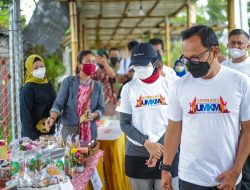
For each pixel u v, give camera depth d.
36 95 3.63
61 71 7.77
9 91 4.22
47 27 6.52
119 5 8.72
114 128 4.81
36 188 2.25
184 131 2.13
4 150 2.71
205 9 13.48
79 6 8.43
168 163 2.29
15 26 3.82
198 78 2.05
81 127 3.74
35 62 3.65
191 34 1.98
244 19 5.95
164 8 9.25
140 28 12.91
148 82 2.87
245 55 3.87
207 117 2.03
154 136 2.86
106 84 6.52
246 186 3.35
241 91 2.00
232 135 2.03
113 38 16.69
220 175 2.04
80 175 2.82
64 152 2.76
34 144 2.87
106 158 4.16
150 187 3.04
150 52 2.85
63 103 3.72
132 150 2.99
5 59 4.26
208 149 2.04
